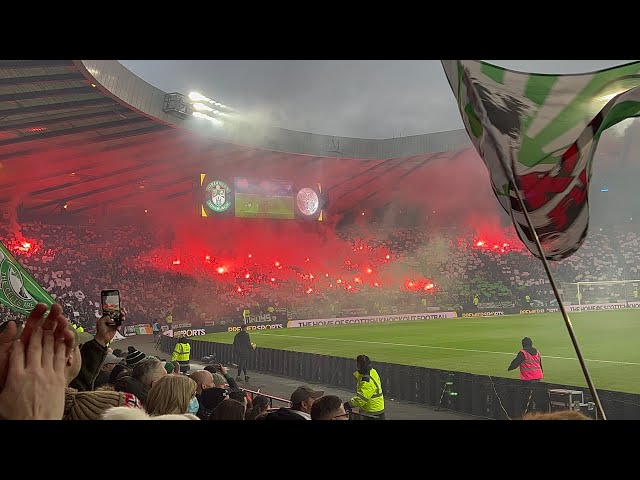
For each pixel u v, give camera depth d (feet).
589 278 198.39
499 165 8.41
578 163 10.50
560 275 199.21
